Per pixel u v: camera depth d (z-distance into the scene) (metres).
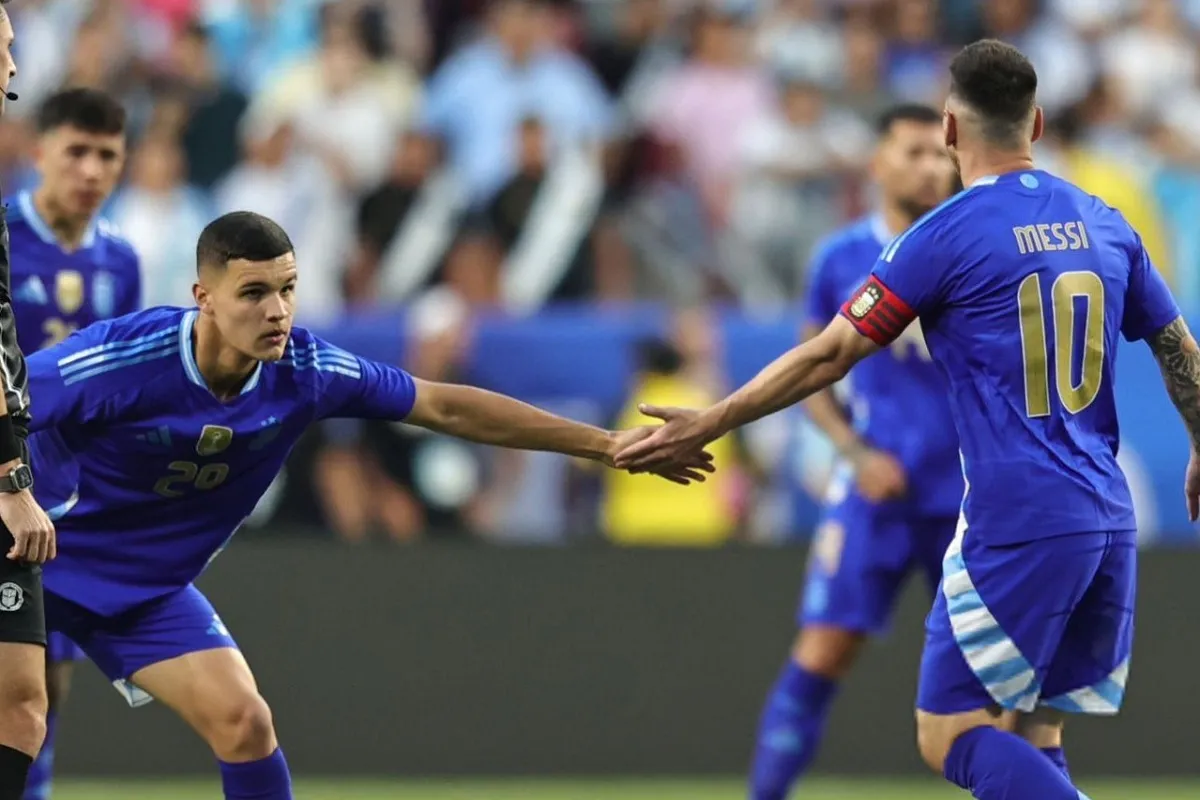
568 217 35.25
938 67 39.69
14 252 21.94
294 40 39.25
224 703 17.25
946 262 16.28
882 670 29.19
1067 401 16.31
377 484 29.70
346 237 35.91
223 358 16.62
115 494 17.34
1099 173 37.25
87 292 22.28
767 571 29.22
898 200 23.80
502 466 29.86
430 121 37.66
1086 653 16.80
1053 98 39.78
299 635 28.88
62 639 21.03
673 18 39.38
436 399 17.42
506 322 29.91
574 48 39.06
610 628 29.12
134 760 28.83
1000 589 16.30
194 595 18.16
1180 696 28.97
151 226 34.56
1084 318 16.31
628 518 29.81
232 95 37.41
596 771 29.02
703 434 17.03
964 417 16.48
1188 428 17.47
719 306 35.03
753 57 38.56
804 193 36.78
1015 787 16.11
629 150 37.59
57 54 38.22
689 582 29.16
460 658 29.03
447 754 28.94
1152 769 28.98
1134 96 39.94
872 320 16.50
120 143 22.05
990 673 16.45
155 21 38.84
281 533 29.50
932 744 16.86
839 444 23.88
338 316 31.20
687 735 29.08
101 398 16.67
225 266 16.11
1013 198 16.39
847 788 28.25
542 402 29.77
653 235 36.03
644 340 29.83
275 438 17.22
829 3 39.88
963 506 16.67
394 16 38.84
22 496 15.62
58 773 28.72
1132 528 16.70
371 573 29.00
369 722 28.89
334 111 37.16
